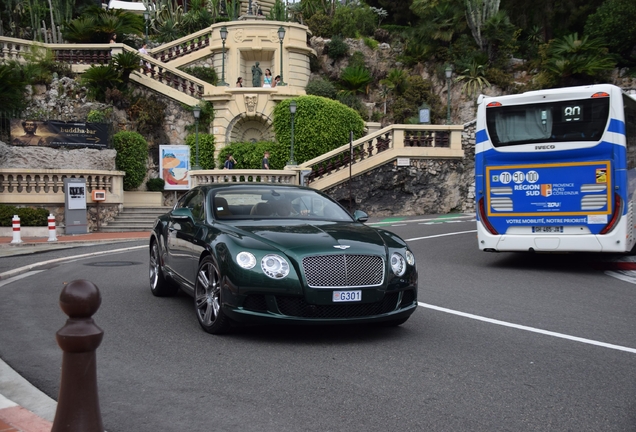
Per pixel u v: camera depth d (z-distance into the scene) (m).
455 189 29.73
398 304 6.65
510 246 12.53
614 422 4.40
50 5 42.41
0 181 22.73
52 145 25.36
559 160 12.12
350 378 5.34
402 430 4.21
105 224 24.27
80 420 3.14
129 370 5.53
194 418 4.40
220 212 7.62
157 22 49.75
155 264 9.29
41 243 18.64
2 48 33.28
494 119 12.66
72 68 33.72
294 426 4.26
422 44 44.00
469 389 5.09
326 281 6.26
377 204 29.02
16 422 4.07
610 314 8.39
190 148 32.56
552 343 6.71
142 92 33.47
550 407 4.70
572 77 40.38
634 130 13.37
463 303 8.98
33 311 8.16
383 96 41.56
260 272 6.23
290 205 7.93
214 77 39.06
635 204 13.14
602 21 43.75
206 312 6.90
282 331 7.03
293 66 39.38
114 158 26.19
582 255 14.99
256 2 49.03
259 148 32.91
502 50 43.72
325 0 48.03
